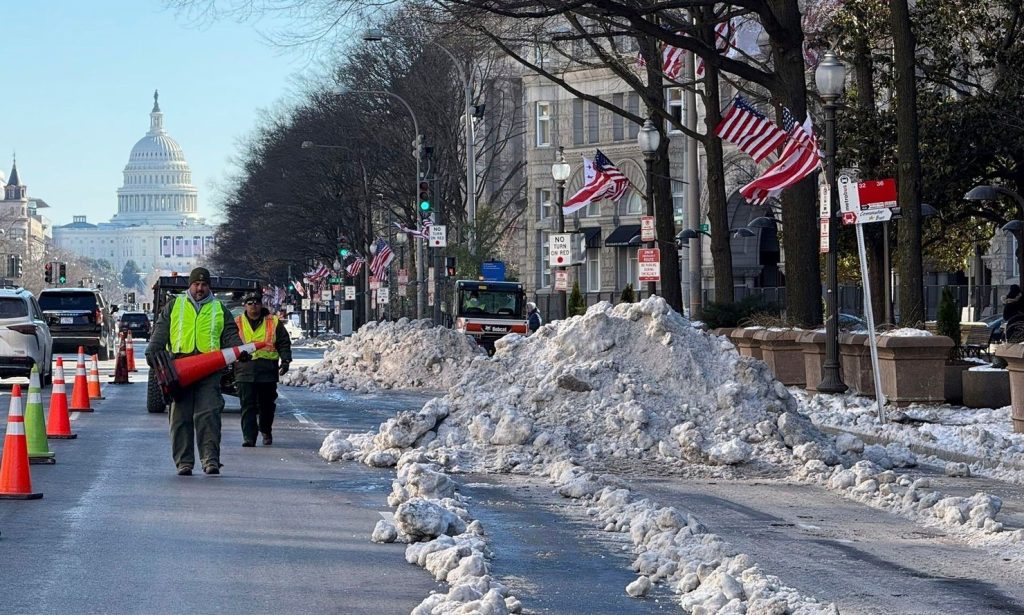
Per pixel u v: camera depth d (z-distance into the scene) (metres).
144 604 17.27
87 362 95.19
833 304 50.41
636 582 18.02
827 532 23.47
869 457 33.44
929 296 109.12
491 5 52.31
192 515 24.52
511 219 165.62
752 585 17.33
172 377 30.25
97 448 36.22
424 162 114.75
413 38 124.31
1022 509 26.17
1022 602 17.92
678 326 36.44
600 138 146.25
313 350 143.00
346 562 20.19
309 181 167.38
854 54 75.00
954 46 84.00
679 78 77.81
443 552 19.45
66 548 21.09
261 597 17.72
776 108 56.22
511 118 159.75
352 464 33.38
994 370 46.25
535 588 18.39
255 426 37.72
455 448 33.38
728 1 53.44
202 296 31.20
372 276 147.62
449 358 68.00
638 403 34.09
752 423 33.81
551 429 33.53
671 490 29.14
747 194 60.19
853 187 42.38
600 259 148.12
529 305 112.25
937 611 17.34
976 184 76.62
